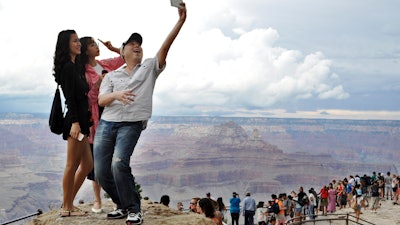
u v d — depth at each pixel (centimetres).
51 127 448
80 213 467
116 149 428
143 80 438
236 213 1644
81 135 441
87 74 477
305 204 1930
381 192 2714
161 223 440
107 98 430
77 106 443
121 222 442
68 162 455
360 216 2228
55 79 444
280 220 1664
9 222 549
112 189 449
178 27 431
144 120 439
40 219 466
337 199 2505
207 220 454
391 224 2016
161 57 441
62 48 439
